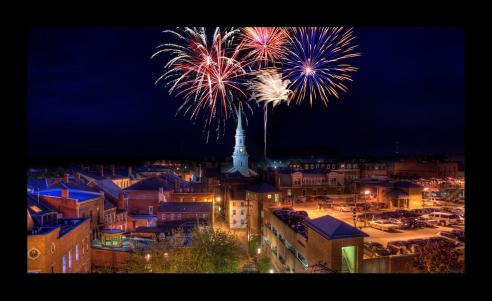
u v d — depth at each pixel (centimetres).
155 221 6538
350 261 2544
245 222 7281
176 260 3241
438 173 9788
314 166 10981
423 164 10025
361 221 5078
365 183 8294
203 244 3416
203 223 5572
